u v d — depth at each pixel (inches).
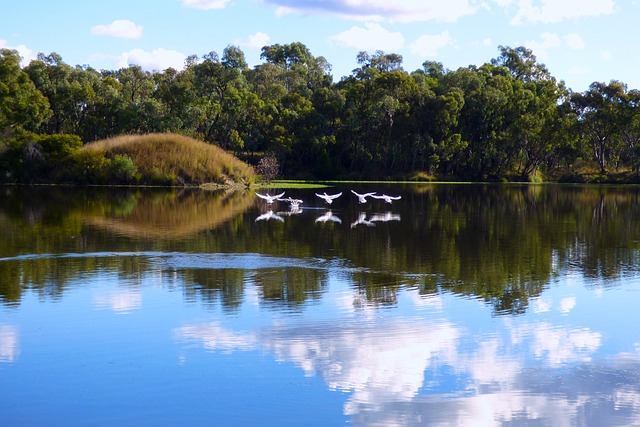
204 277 1016.2
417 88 4707.2
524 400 596.1
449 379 637.9
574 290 968.3
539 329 783.7
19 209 1971.0
